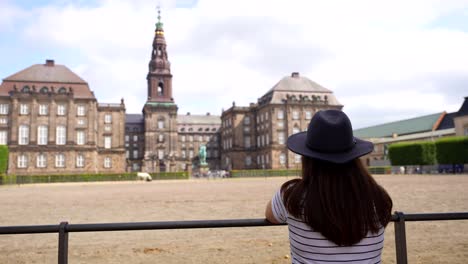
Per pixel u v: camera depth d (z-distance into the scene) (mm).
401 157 74750
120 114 103125
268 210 3326
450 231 12578
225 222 3795
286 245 10938
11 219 17266
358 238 2779
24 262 9602
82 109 89562
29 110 85812
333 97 106062
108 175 70938
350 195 2859
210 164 154875
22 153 84312
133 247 10984
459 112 80875
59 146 86562
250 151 114938
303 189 3014
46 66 90875
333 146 2936
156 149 115312
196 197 27734
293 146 3188
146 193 33250
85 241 11922
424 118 113875
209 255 9852
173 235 12695
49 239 12633
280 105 102438
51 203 24656
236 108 116000
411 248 10234
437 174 64750
